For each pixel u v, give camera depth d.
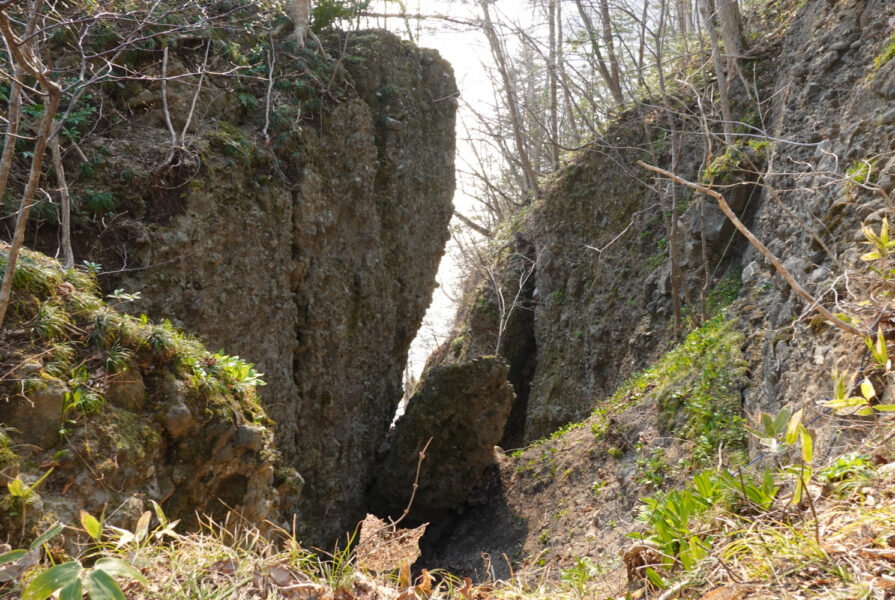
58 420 3.65
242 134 9.89
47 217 7.60
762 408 7.75
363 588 2.45
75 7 5.66
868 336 3.10
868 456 2.77
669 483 8.46
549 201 17.61
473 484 12.41
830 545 2.07
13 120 3.39
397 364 14.43
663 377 10.53
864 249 5.36
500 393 12.15
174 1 8.85
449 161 15.31
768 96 12.41
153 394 4.35
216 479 4.62
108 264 8.02
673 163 11.62
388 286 13.47
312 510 11.29
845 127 7.89
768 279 9.69
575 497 10.50
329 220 11.37
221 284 9.24
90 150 8.32
